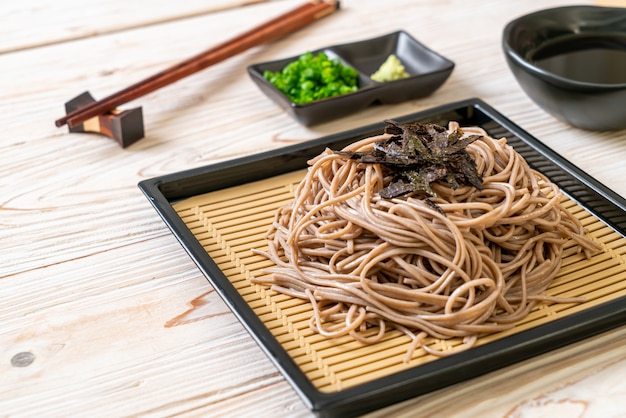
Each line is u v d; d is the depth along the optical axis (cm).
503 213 66
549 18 85
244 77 89
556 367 65
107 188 78
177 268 71
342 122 83
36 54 92
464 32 94
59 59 91
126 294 69
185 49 92
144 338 67
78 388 64
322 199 69
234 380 65
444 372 62
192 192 75
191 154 81
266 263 70
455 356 62
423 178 66
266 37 91
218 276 67
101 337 67
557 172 75
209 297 69
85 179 78
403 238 66
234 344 66
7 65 90
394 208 66
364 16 97
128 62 91
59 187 78
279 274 68
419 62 88
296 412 63
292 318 67
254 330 64
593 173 78
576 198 75
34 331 67
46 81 88
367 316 66
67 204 76
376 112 84
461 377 63
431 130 68
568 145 81
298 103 81
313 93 83
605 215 73
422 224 65
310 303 67
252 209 74
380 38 89
